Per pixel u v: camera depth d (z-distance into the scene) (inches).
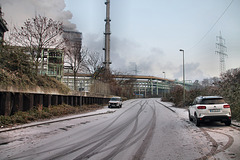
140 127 453.4
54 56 1015.6
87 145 280.7
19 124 483.5
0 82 490.0
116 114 818.2
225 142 281.3
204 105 432.5
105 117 694.5
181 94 1382.9
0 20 749.9
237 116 498.3
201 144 275.4
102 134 367.2
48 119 603.5
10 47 598.5
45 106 721.0
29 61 661.9
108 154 234.8
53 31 820.6
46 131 401.4
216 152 233.3
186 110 978.7
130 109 1125.7
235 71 931.3
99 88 1600.6
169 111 962.7
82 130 413.7
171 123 518.6
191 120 555.8
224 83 740.0
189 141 297.3
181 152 239.1
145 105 1544.0
